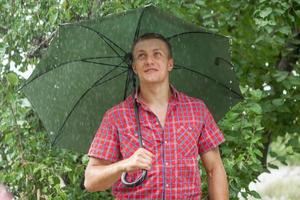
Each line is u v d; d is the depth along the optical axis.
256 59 5.71
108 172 3.15
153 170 3.24
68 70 3.62
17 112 4.56
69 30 3.39
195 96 3.87
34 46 4.79
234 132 4.56
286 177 12.34
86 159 4.56
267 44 5.50
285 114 5.50
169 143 3.28
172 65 3.49
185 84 3.82
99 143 3.34
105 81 3.71
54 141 3.77
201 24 5.58
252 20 5.61
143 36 3.39
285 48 5.65
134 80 3.66
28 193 4.66
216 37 3.53
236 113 4.57
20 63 4.80
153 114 3.32
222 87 3.81
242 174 4.68
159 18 3.38
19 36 4.78
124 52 3.60
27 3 4.78
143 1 4.60
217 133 3.46
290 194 10.89
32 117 4.70
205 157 3.49
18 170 4.52
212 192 3.50
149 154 3.07
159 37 3.40
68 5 4.59
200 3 5.18
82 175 4.85
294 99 5.21
